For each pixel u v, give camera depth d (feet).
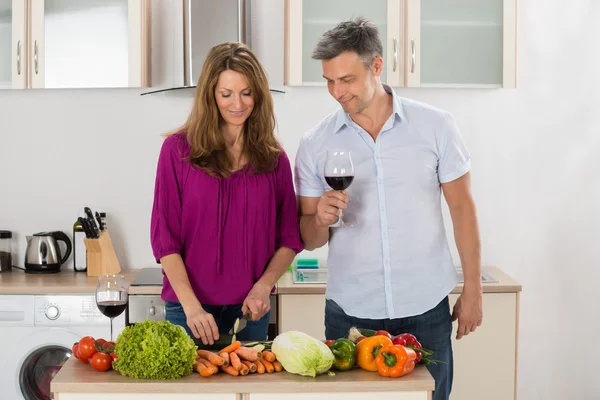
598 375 14.10
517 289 12.18
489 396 12.34
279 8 13.46
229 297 8.52
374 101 8.57
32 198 13.83
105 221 13.62
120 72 12.75
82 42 12.71
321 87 13.62
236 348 7.25
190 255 8.50
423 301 8.63
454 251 13.92
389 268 8.62
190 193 8.38
